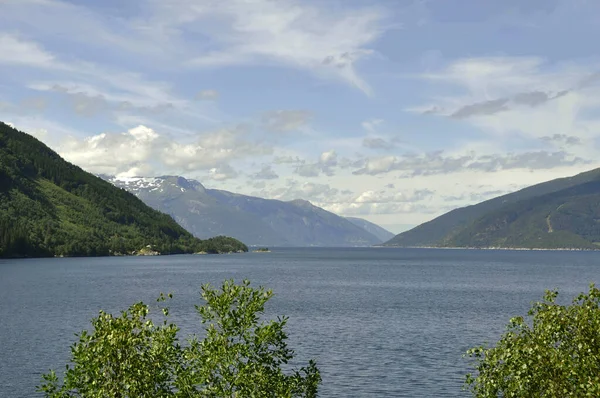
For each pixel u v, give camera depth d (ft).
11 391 170.09
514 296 472.03
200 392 81.61
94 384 75.51
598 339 73.92
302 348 235.61
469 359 217.15
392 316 334.85
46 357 213.66
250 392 81.61
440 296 466.29
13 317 321.52
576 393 71.05
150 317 313.73
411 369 202.18
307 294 475.72
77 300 412.98
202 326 280.10
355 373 195.93
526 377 74.64
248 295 87.04
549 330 76.48
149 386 77.51
